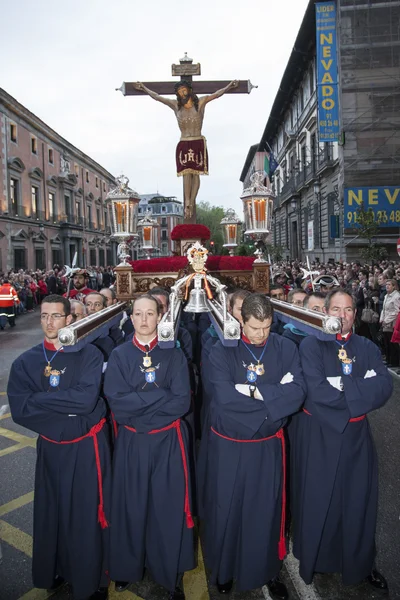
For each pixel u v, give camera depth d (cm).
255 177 509
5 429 549
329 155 2150
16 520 347
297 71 2639
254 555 255
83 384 260
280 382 271
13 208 3006
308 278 668
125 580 262
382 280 877
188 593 274
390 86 1795
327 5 1842
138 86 599
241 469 260
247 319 262
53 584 269
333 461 261
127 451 264
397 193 1789
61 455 261
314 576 285
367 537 263
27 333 1296
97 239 4597
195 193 612
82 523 258
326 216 2308
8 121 2881
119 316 426
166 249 6238
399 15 1777
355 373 274
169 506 260
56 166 3688
